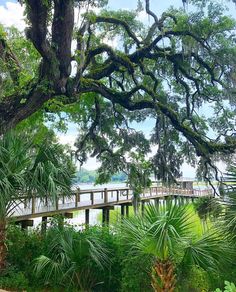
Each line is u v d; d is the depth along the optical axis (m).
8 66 11.87
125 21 15.60
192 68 15.05
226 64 13.99
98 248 8.77
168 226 5.97
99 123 17.33
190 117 15.23
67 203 18.22
